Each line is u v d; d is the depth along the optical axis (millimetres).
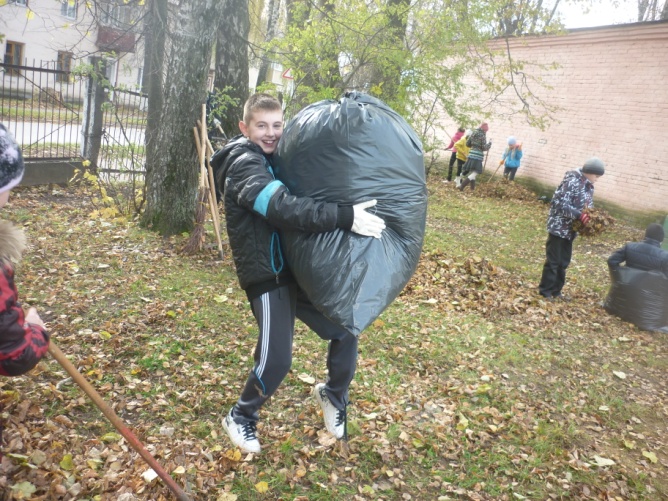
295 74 8969
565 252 7320
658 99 12938
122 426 2521
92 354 4289
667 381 5461
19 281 5465
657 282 6699
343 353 3221
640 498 3588
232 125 10953
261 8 15719
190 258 6824
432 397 4441
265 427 3732
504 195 15289
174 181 7434
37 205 8445
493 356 5348
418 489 3377
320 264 2641
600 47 14141
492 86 12078
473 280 7438
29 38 22469
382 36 8602
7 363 1899
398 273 2723
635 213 13352
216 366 4402
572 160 14914
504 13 11016
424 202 2844
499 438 4004
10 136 1848
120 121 9070
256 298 2908
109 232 7414
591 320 6898
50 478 2951
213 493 3094
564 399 4754
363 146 2684
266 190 2627
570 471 3738
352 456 3553
